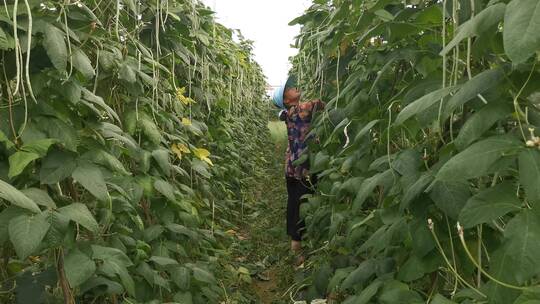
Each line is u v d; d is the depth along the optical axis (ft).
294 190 13.84
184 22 9.22
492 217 3.09
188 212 7.76
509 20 2.60
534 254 2.84
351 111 6.97
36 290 4.79
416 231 4.22
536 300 2.89
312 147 9.95
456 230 4.22
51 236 3.86
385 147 7.05
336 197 8.19
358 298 4.71
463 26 3.25
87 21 5.11
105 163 4.98
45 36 4.19
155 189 7.16
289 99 14.11
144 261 6.28
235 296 10.71
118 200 5.96
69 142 4.35
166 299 7.43
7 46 3.87
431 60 5.45
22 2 4.34
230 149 15.52
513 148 2.97
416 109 3.58
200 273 7.04
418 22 5.08
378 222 6.28
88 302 6.03
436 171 3.97
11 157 3.88
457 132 4.55
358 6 6.09
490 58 4.26
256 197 22.04
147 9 8.20
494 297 3.25
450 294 4.79
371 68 6.91
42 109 4.43
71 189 5.10
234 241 14.14
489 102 3.43
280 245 15.02
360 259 7.97
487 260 4.24
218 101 12.88
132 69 6.55
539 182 2.79
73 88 4.60
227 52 15.40
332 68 9.45
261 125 34.04
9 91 4.34
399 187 4.54
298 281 11.23
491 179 4.41
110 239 5.90
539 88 3.38
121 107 7.28
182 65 10.46
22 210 3.93
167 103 9.41
